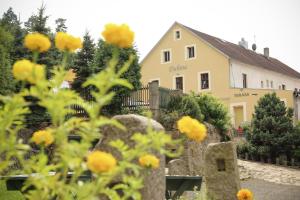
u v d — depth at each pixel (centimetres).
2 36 1502
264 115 2184
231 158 784
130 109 1747
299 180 1567
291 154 2119
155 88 1620
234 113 3512
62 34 214
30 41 200
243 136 2597
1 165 210
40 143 223
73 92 204
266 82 4188
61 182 204
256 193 1239
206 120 1734
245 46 4656
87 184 204
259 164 2020
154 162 226
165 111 1639
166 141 215
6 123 207
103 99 198
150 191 371
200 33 3953
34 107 1462
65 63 217
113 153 386
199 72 3712
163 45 3944
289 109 2238
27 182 217
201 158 1474
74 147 198
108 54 1970
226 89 3553
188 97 1648
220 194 784
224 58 3594
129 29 196
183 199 606
